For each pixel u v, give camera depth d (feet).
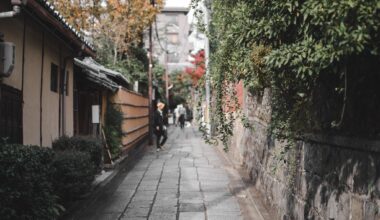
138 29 72.13
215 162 49.62
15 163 15.51
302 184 19.48
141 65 82.23
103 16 70.44
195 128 125.39
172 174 41.16
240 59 19.65
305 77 13.12
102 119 47.73
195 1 24.90
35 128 27.25
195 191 33.12
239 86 46.39
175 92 182.39
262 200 29.45
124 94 53.78
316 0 10.11
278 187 24.43
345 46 9.62
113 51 73.56
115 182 37.14
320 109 16.12
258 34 13.96
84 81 41.47
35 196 16.84
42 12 22.22
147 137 85.25
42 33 28.48
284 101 18.67
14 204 16.06
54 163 22.26
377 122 11.39
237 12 15.71
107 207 28.25
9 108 22.68
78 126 42.29
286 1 11.96
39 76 28.12
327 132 15.61
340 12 9.37
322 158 16.52
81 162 25.50
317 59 10.82
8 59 20.80
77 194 25.91
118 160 46.85
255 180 34.06
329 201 15.57
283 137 18.79
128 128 56.85
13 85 23.56
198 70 85.05
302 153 19.62
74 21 67.97
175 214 26.45
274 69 14.33
